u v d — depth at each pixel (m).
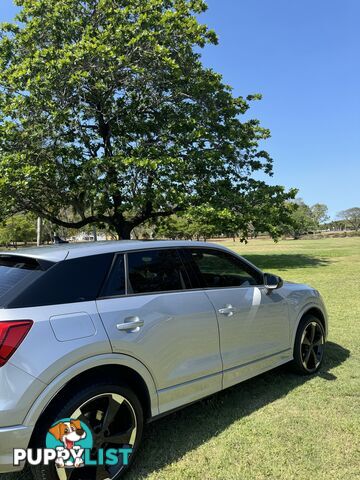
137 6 18.08
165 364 3.20
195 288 3.66
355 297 10.23
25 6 18.91
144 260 3.40
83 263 3.04
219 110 20.95
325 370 5.02
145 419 3.13
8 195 16.72
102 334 2.80
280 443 3.35
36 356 2.51
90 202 18.55
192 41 18.38
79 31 18.28
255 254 30.50
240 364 3.88
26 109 16.56
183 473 2.99
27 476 3.00
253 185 22.42
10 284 2.79
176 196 17.94
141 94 19.70
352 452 3.21
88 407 2.74
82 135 18.94
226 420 3.77
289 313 4.55
